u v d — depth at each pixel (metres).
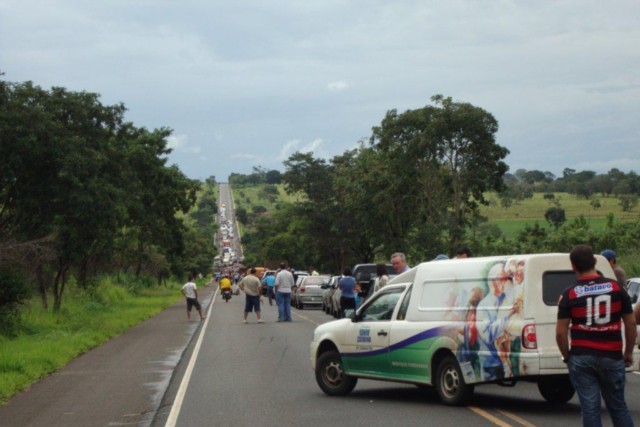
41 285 34.03
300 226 87.06
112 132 34.47
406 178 59.22
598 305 7.98
